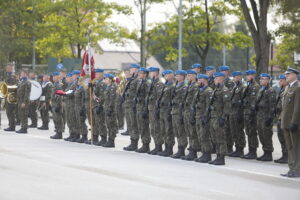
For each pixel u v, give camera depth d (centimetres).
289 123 1667
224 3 4116
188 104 1941
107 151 2122
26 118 2688
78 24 4562
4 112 3991
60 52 5022
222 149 1848
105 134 2289
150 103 2073
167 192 1388
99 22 4628
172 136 2028
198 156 2041
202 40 4112
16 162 1792
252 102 2000
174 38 4262
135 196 1334
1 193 1334
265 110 1961
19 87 2662
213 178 1598
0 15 4603
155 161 1897
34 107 2948
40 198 1288
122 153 2078
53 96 2534
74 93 2394
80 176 1575
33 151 2066
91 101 2306
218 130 1836
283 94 1783
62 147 2206
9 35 4603
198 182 1532
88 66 2336
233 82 2088
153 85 2073
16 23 4641
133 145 2162
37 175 1573
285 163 1922
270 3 3372
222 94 1830
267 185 1512
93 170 1678
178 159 1964
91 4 4362
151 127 2080
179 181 1541
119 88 2634
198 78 1900
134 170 1700
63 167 1717
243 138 2062
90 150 2138
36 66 4881
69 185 1445
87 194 1342
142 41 4325
